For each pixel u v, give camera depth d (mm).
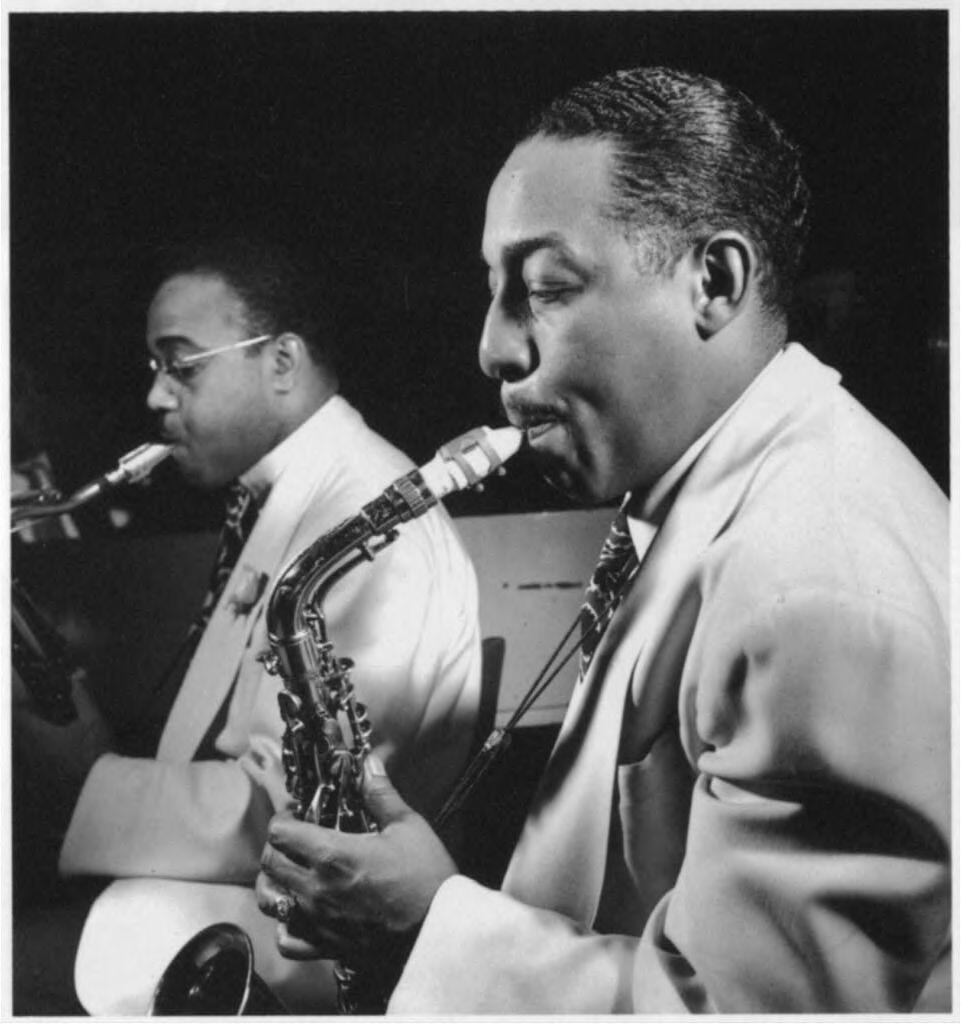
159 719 1771
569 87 1730
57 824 1759
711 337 1393
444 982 1333
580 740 1396
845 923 1176
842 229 1697
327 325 1768
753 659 1210
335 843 1428
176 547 1799
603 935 1325
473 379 1757
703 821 1215
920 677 1204
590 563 1715
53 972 1729
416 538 1686
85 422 1801
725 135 1420
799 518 1260
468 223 1753
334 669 1604
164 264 1784
